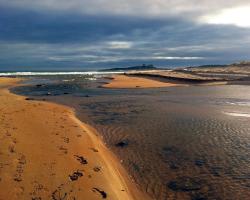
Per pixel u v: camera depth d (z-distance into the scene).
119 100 36.38
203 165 14.20
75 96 40.91
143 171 13.61
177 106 31.23
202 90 49.50
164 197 11.33
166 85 59.34
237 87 54.53
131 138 18.62
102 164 13.16
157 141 17.91
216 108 29.77
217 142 17.58
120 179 12.45
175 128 20.94
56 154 13.13
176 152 15.98
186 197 11.32
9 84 63.03
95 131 20.39
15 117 19.45
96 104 33.00
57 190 10.09
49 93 44.31
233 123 22.34
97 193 10.38
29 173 10.90
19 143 13.77
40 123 18.61
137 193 11.59
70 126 19.14
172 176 13.07
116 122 23.27
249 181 12.46
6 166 11.20
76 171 11.76
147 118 24.66
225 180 12.59
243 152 15.80
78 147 14.76
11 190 9.67
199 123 22.47
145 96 40.78
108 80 74.56
